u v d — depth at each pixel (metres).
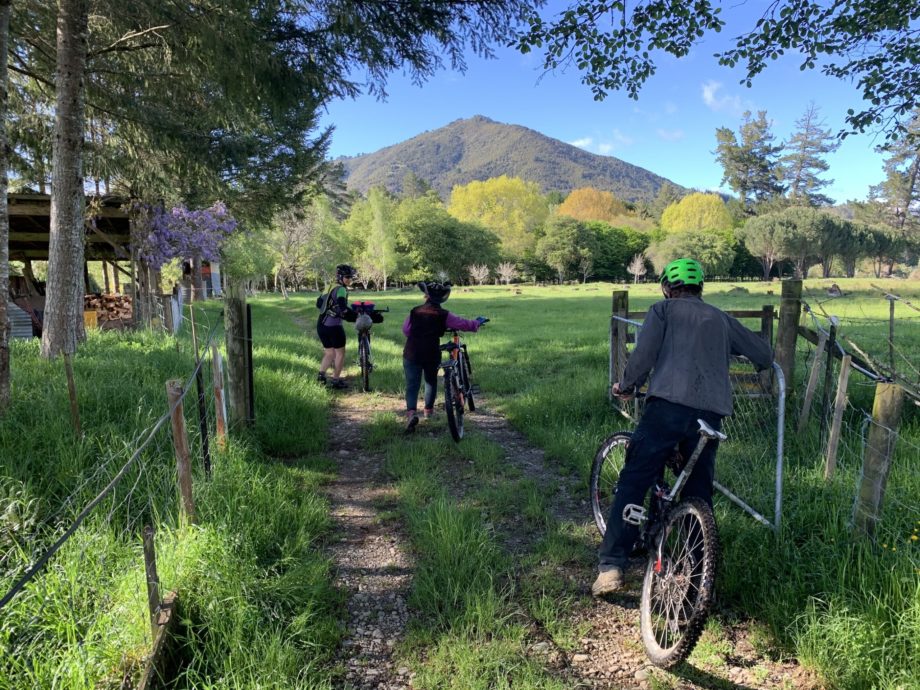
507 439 5.85
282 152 14.27
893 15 6.90
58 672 2.05
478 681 2.38
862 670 2.37
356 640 2.70
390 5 6.86
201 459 3.77
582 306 31.80
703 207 111.25
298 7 7.02
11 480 3.22
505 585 3.14
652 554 2.88
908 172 85.00
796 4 7.19
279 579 2.94
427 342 5.85
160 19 7.04
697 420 2.76
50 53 8.30
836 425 3.97
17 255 18.08
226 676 2.23
